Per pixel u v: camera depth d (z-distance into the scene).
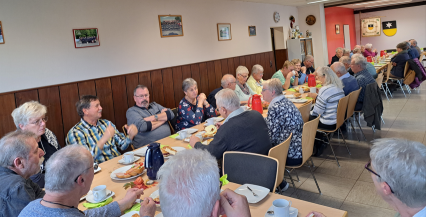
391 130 4.45
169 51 4.66
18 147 1.48
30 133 1.58
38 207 1.14
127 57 4.06
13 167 1.48
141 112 3.29
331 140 4.29
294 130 2.68
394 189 0.96
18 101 3.04
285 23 8.07
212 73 5.51
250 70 6.60
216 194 0.88
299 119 2.71
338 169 3.36
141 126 3.11
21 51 3.05
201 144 2.27
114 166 2.15
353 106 4.00
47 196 1.17
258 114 2.28
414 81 6.63
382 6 13.30
